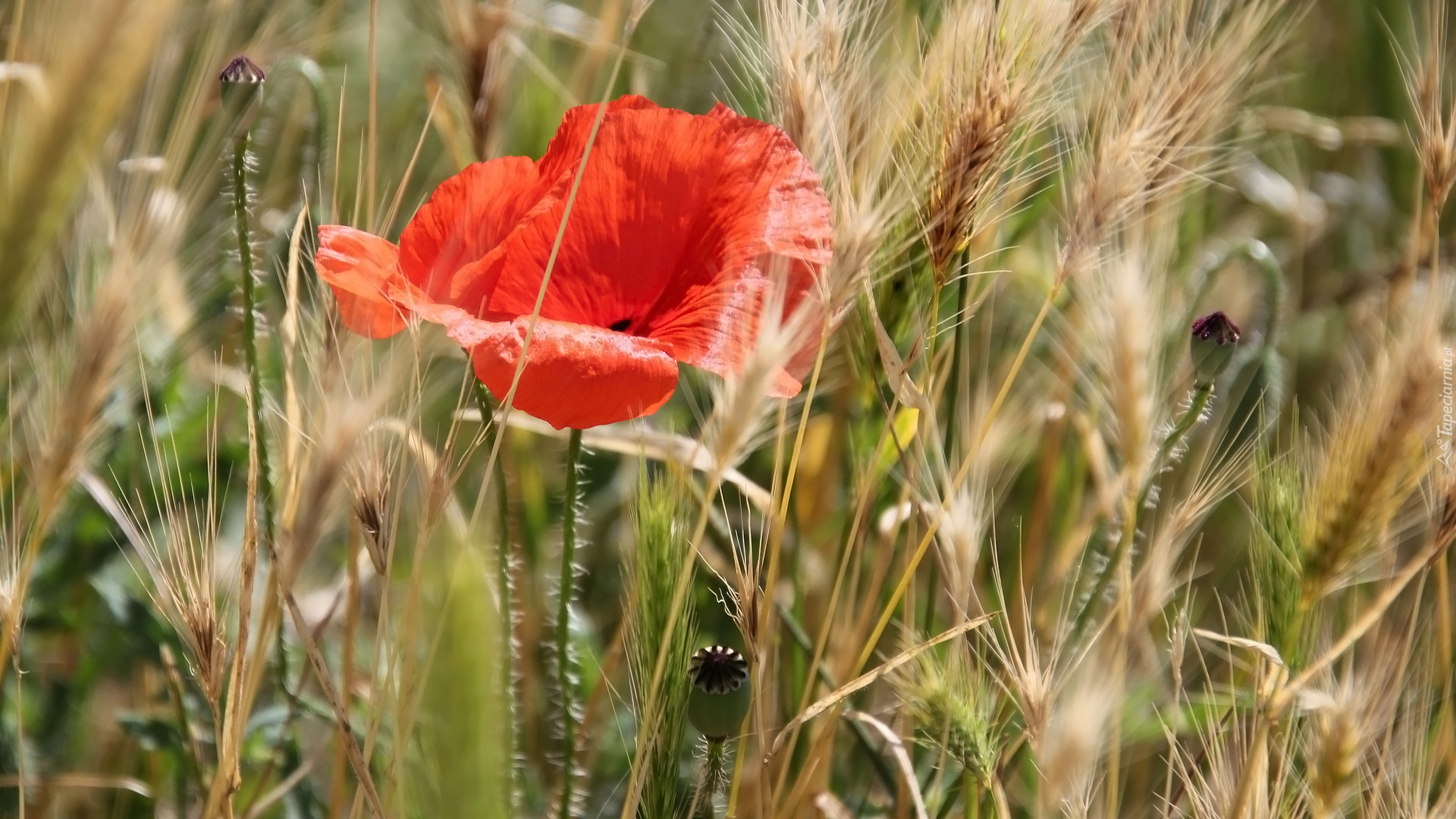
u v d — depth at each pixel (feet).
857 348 2.04
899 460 2.11
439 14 2.26
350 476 1.84
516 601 2.10
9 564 1.92
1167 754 2.23
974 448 1.95
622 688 2.21
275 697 2.15
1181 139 1.98
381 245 1.87
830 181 1.95
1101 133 1.98
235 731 1.88
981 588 2.20
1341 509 1.92
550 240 1.89
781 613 2.06
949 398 2.04
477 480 2.21
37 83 1.78
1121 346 1.96
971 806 1.98
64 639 2.24
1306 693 1.91
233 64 1.97
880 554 2.07
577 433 1.92
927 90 1.98
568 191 1.89
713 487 1.82
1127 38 1.98
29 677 2.20
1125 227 2.00
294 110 2.26
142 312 1.84
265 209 2.20
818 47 1.95
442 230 1.88
